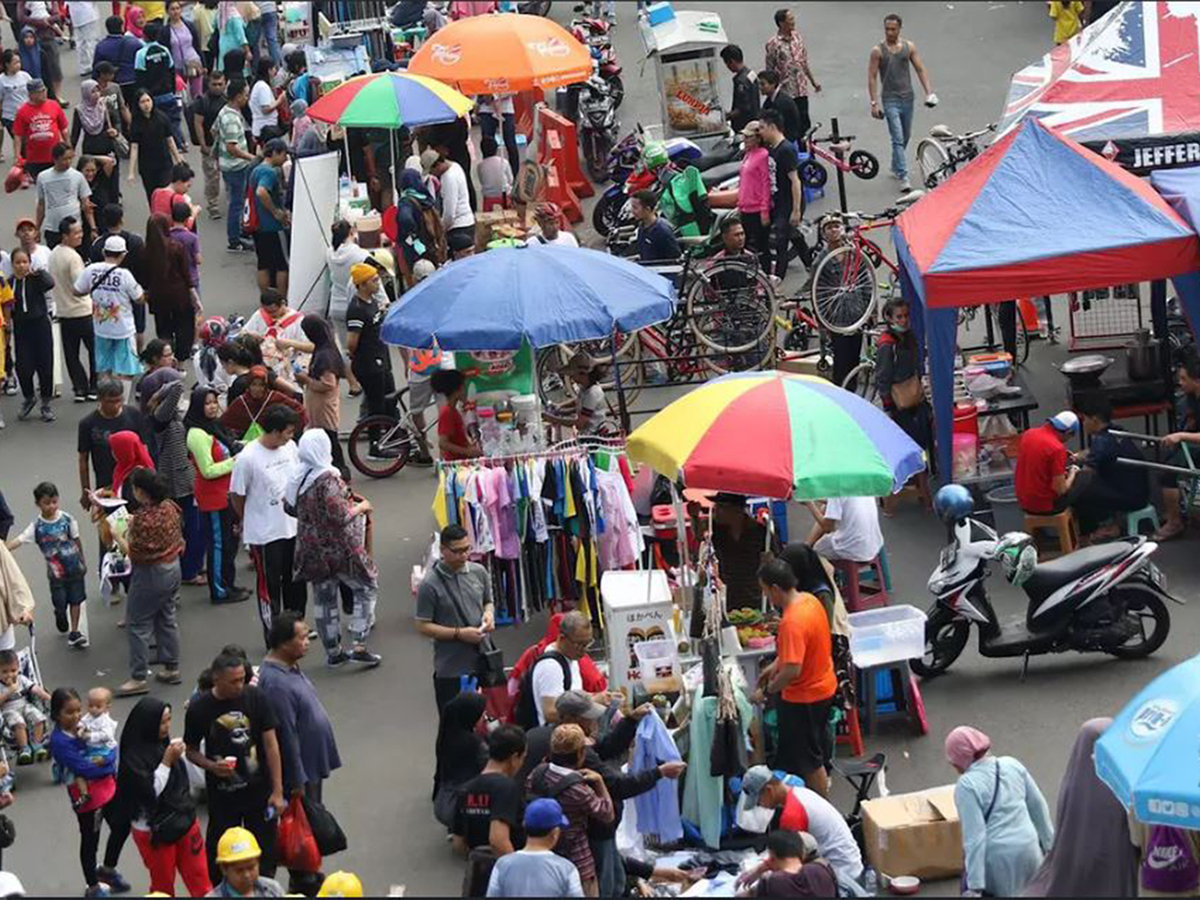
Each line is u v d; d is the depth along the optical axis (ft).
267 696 98.99
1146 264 133.28
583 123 210.18
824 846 98.37
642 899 98.78
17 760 117.70
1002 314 157.17
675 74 201.26
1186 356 144.66
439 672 111.14
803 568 111.55
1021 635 118.83
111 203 189.98
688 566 115.55
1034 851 95.66
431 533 142.82
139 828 98.07
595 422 137.69
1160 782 89.30
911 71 239.71
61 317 164.76
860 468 111.34
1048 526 131.44
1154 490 134.92
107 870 102.17
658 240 161.38
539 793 94.63
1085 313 159.12
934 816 101.71
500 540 123.24
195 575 137.90
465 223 180.75
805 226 187.52
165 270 168.45
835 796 109.91
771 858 92.27
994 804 95.61
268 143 182.39
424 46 195.62
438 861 105.70
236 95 202.80
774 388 115.34
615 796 97.71
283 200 184.14
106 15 274.16
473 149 220.43
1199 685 93.04
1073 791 95.35
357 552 123.65
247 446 126.00
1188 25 157.28
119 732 117.70
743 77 200.64
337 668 126.00
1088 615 118.73
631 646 111.24
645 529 126.21
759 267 159.84
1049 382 157.89
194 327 171.63
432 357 149.48
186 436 134.72
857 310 159.63
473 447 133.28
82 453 134.51
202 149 212.43
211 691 97.45
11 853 109.09
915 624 114.83
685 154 191.42
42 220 181.78
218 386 148.97
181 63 242.78
